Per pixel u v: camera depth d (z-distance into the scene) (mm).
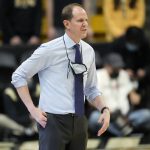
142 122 20938
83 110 12188
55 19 25094
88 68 12430
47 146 12070
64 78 12141
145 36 24062
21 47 23453
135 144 20141
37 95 20672
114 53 23609
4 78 23156
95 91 12719
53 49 12086
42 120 12008
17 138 20359
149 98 22578
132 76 22922
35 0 24906
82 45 12359
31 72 12172
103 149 19875
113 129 20547
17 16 24797
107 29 25703
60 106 12094
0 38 26062
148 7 26250
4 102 20750
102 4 27219
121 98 21344
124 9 25344
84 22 12070
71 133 12188
